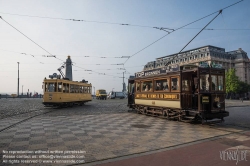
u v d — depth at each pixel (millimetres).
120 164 4805
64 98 21062
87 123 10688
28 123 10453
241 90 60281
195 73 11836
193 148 6223
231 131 9000
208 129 9492
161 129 9336
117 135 7867
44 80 20562
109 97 54656
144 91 15578
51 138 7215
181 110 11586
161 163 4883
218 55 69750
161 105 13461
